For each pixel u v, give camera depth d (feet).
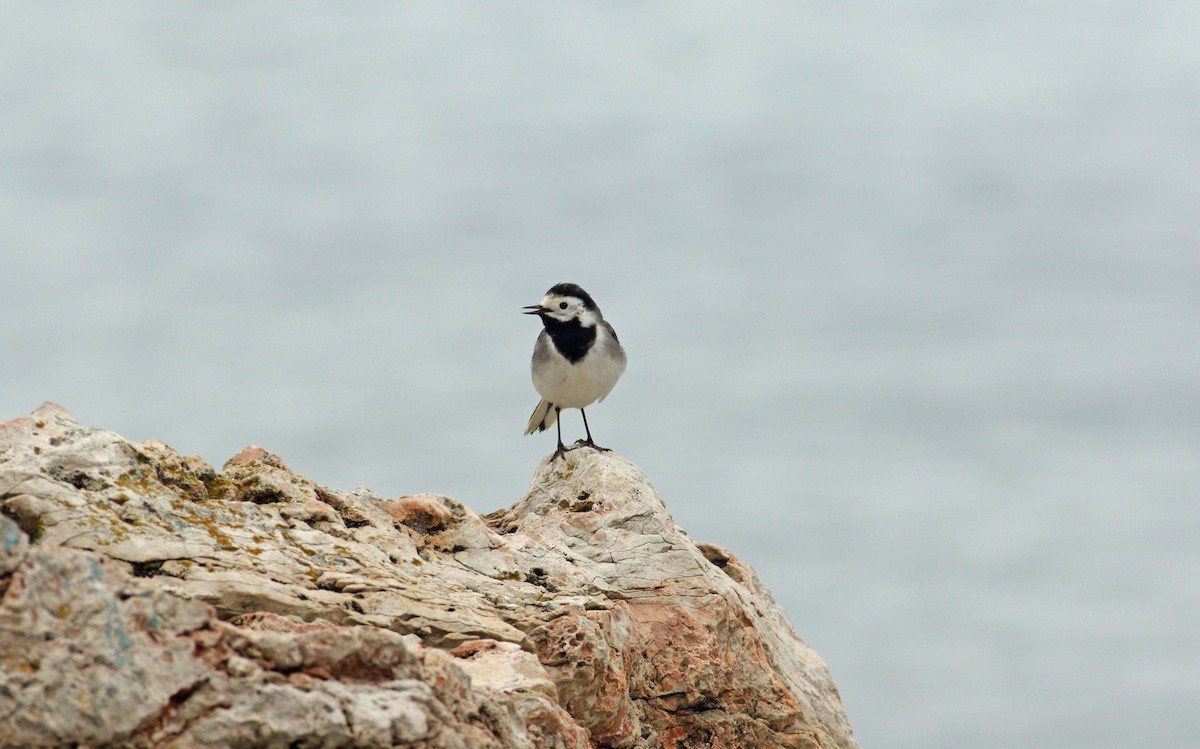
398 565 46.65
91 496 41.39
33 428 43.27
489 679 39.42
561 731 38.22
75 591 29.91
